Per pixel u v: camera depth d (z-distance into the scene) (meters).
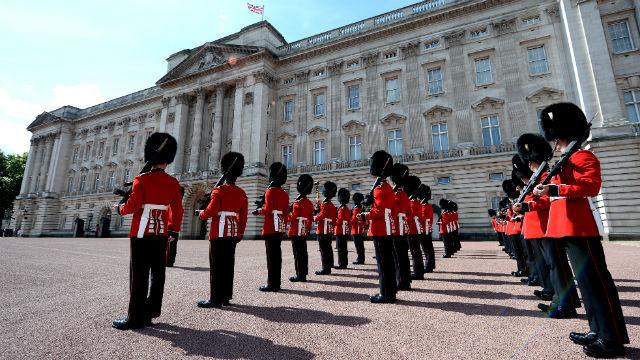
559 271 4.38
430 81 27.70
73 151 51.59
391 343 3.46
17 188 60.06
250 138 32.75
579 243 3.30
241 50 35.12
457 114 25.62
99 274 8.27
